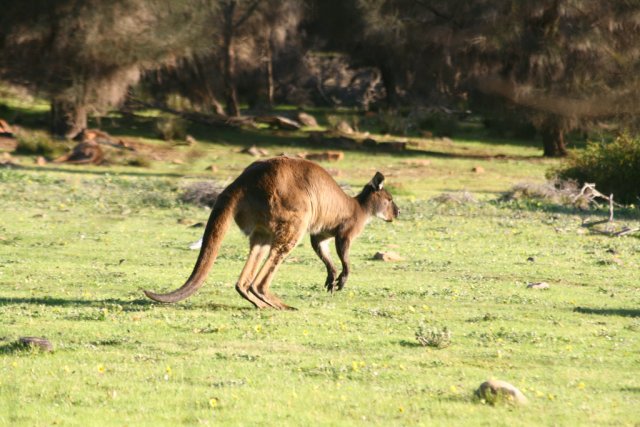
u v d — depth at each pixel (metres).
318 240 45.81
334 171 150.25
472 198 111.12
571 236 84.12
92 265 59.28
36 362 30.84
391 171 158.88
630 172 119.56
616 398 28.52
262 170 41.38
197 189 104.50
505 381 30.36
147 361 31.66
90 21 156.25
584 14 166.62
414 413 25.92
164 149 173.12
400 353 34.56
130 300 45.16
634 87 162.50
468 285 55.22
